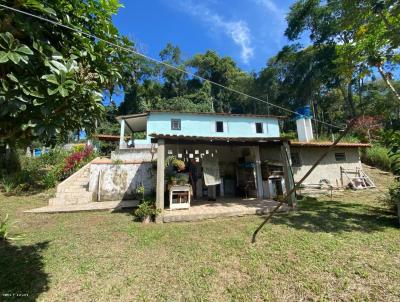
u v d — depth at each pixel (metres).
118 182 9.90
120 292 3.26
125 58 2.91
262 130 16.17
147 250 4.62
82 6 2.44
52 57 2.08
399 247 4.43
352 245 4.58
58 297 3.14
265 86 34.22
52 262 4.12
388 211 7.10
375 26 7.33
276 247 4.59
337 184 12.23
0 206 8.21
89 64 2.54
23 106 1.89
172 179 7.94
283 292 3.19
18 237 5.18
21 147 2.51
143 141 14.15
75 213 7.77
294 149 11.92
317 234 5.25
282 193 10.27
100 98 2.42
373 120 13.12
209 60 41.00
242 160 10.99
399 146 6.04
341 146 12.20
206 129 14.99
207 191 10.27
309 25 24.45
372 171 14.37
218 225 6.22
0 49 1.79
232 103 41.56
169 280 3.54
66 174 11.70
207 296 3.15
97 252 4.54
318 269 3.72
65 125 2.61
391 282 3.31
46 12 2.04
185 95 39.09
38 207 8.40
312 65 25.64
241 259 4.14
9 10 1.93
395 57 7.52
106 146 19.11
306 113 14.61
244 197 10.07
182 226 6.20
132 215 7.49
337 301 2.97
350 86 23.94
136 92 35.09
